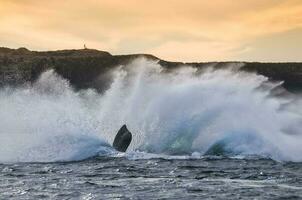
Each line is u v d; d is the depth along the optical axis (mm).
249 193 57125
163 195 56062
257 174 72500
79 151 92688
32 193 58031
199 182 65375
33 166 82188
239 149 95000
